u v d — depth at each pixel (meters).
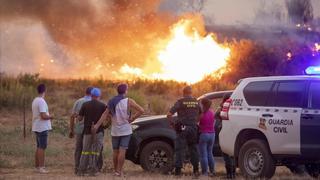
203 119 28.36
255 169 26.52
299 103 25.64
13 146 38.97
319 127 24.98
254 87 27.12
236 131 27.16
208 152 28.67
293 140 25.44
